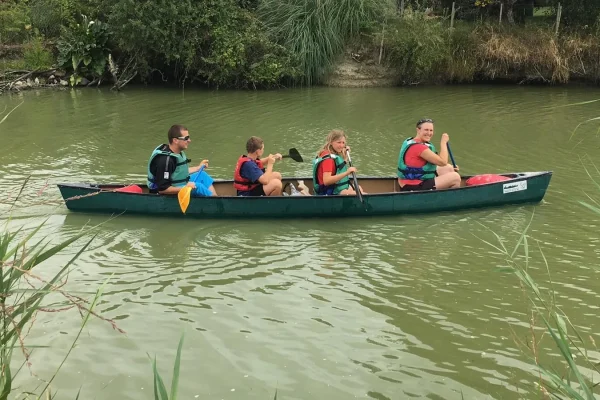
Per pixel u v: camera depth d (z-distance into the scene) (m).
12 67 15.04
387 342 3.94
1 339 2.33
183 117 11.44
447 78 15.52
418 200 6.30
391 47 15.16
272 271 4.99
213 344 3.91
